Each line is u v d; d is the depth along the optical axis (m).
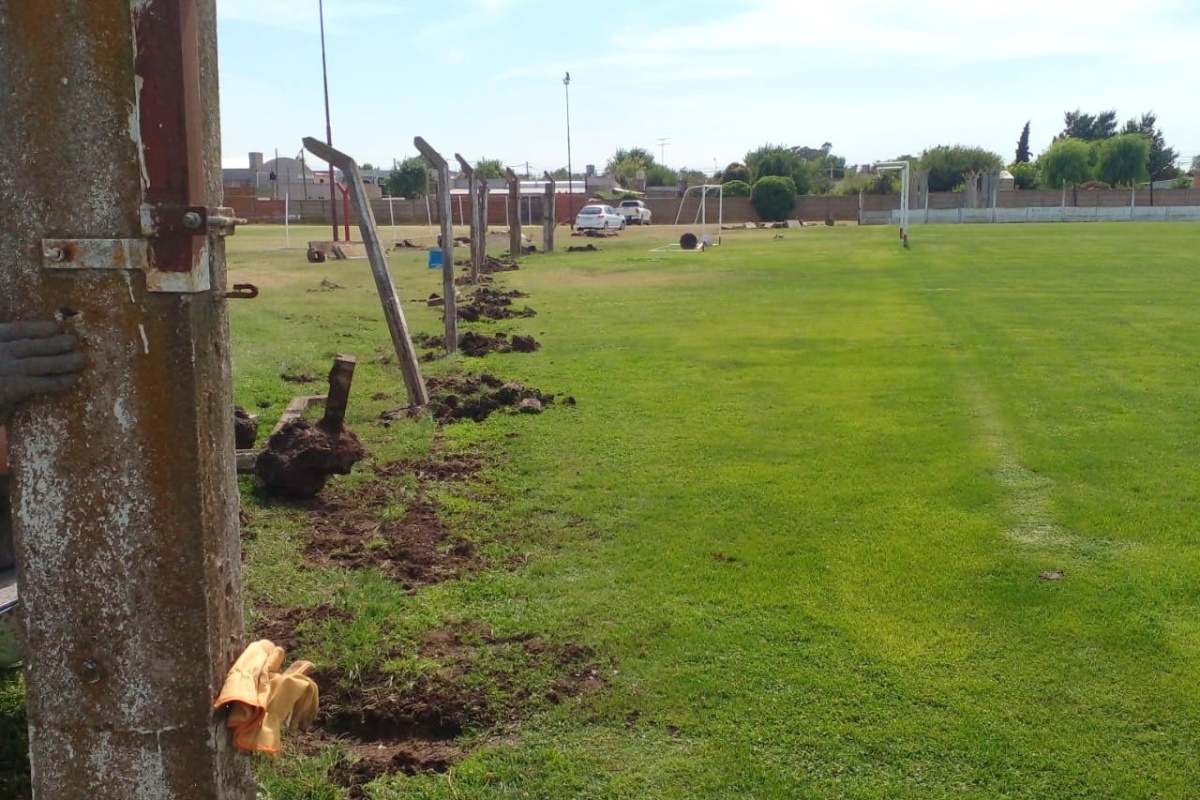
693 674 4.57
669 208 68.38
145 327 2.25
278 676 2.65
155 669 2.39
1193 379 11.18
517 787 3.76
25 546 2.36
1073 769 3.87
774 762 3.91
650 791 3.74
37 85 2.18
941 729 4.14
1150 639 4.90
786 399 10.34
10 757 3.78
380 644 4.75
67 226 2.22
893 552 6.06
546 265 28.00
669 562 5.92
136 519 2.32
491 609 5.25
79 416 2.29
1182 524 6.53
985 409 9.81
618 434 8.88
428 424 9.05
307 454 6.71
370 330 15.12
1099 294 19.61
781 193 66.12
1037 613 5.21
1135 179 79.50
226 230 2.47
